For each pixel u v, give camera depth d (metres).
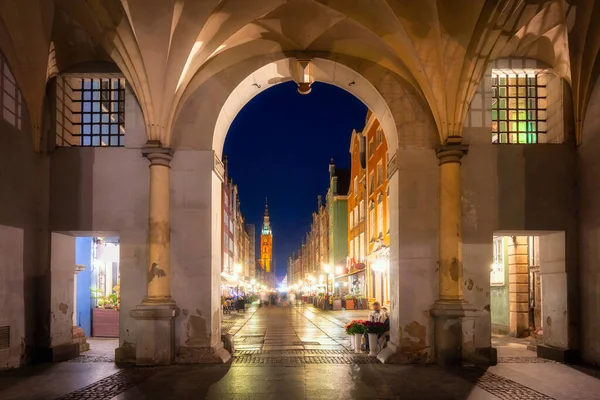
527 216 11.98
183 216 11.83
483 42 11.21
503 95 14.62
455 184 11.66
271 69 12.69
